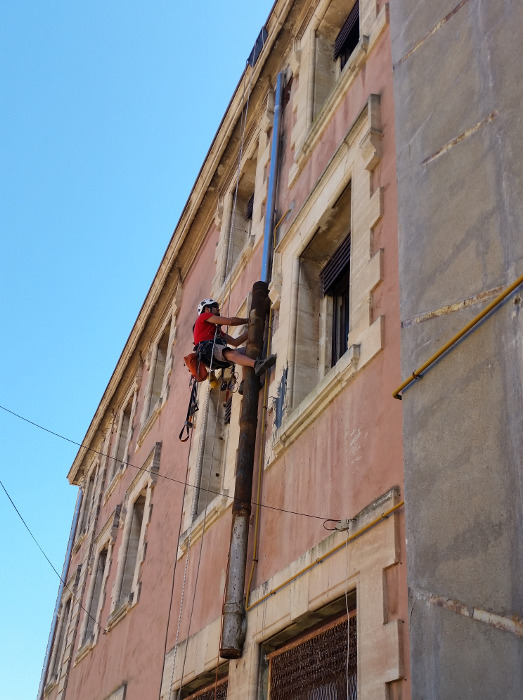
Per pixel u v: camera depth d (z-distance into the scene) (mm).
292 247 10336
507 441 4633
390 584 6062
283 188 11906
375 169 8523
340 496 7285
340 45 12031
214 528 10695
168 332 20000
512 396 4695
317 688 7051
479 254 5375
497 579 4426
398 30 7324
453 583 4738
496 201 5348
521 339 4754
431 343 5578
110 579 17906
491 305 5039
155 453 16281
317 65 12156
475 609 4520
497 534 4512
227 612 8578
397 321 7105
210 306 10734
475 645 4445
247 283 12438
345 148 9367
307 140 11062
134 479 17672
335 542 6977
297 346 9453
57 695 21547
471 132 5836
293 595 7566
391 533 6152
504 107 5551
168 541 13258
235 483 9422
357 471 7086
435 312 5637
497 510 4562
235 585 8711
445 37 6551
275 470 9039
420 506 5207
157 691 11336
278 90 13242
